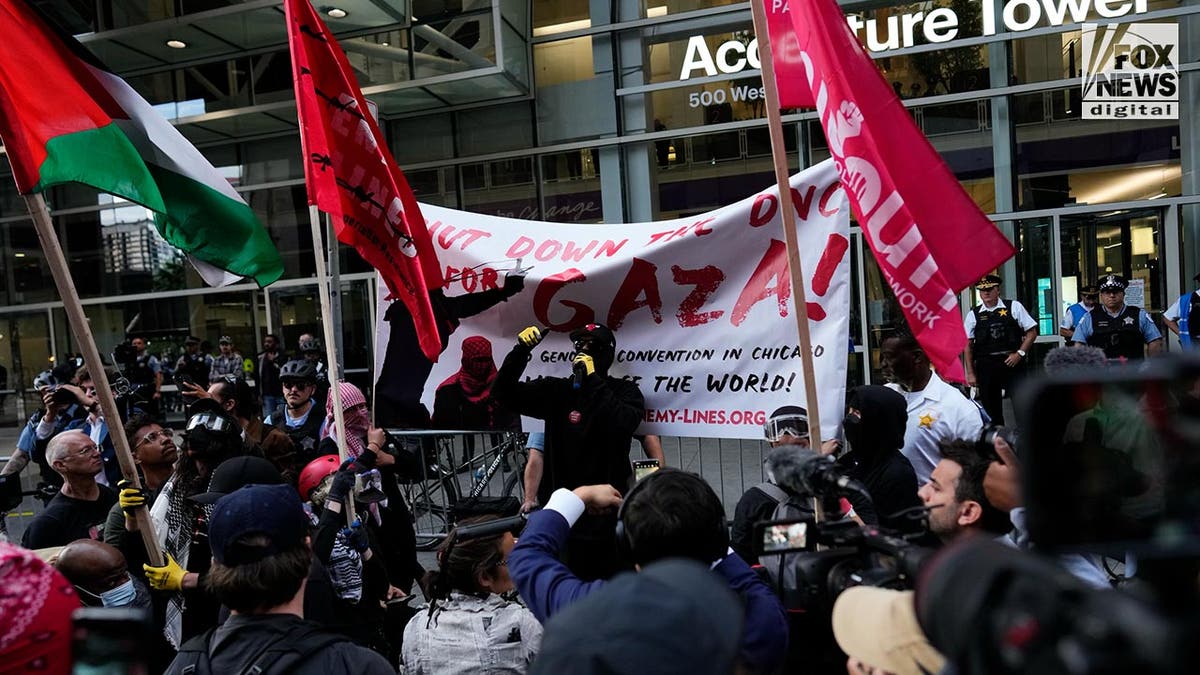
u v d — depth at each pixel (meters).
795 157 11.40
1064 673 0.67
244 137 14.22
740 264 3.89
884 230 2.93
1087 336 8.84
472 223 4.53
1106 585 1.95
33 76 3.18
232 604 2.12
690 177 11.84
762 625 1.84
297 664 2.02
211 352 15.17
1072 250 10.71
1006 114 10.72
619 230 4.26
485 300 4.37
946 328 2.84
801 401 3.74
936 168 2.96
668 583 1.04
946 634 0.82
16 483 5.20
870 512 3.11
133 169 3.40
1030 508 0.75
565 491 2.30
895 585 1.52
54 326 16.28
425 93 12.01
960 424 4.34
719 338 3.93
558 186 12.42
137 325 15.62
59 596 1.34
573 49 12.16
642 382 4.07
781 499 3.30
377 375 4.52
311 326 14.41
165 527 3.54
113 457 6.22
